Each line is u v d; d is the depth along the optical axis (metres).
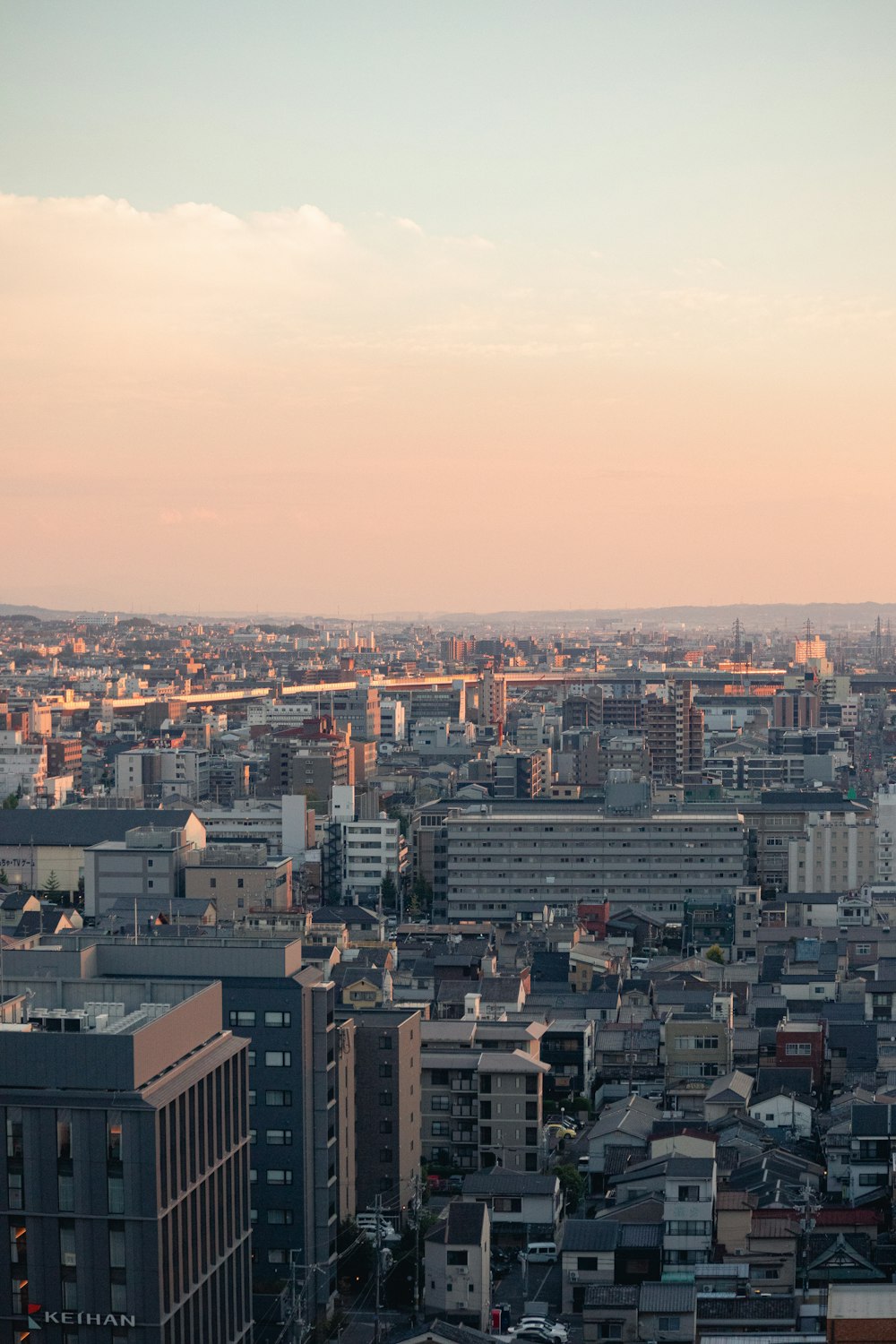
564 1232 169.12
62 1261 122.69
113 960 166.62
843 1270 165.25
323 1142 166.75
